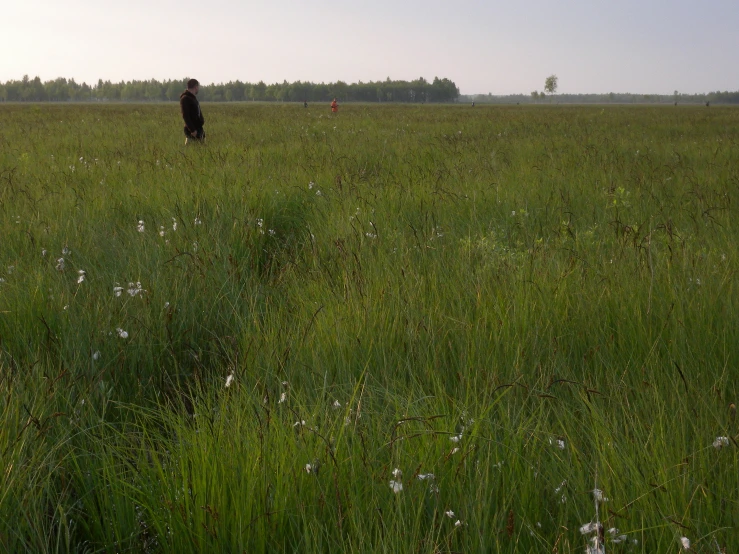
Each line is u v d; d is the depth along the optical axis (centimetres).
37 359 345
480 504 225
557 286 416
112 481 253
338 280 482
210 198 736
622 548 212
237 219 646
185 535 226
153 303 434
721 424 264
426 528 228
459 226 641
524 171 978
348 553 215
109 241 573
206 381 363
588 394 304
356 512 226
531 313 387
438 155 1257
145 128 2075
